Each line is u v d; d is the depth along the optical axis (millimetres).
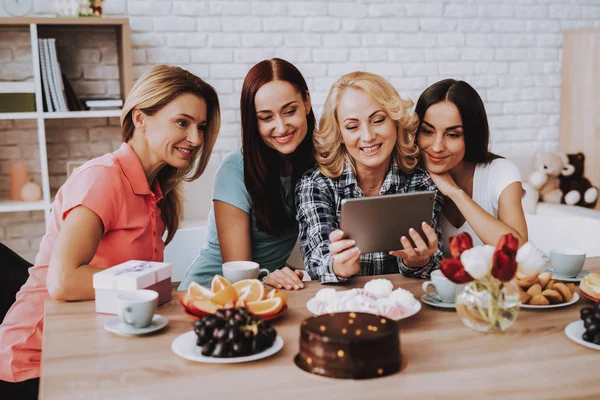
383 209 1707
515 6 4621
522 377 1201
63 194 1766
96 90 4004
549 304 1608
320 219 1996
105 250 1790
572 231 2453
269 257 2262
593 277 1655
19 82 3678
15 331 1778
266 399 1119
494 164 2260
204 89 1911
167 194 2043
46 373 1231
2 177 3928
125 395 1139
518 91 4707
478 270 1324
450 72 4559
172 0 4066
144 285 1578
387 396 1125
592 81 4508
